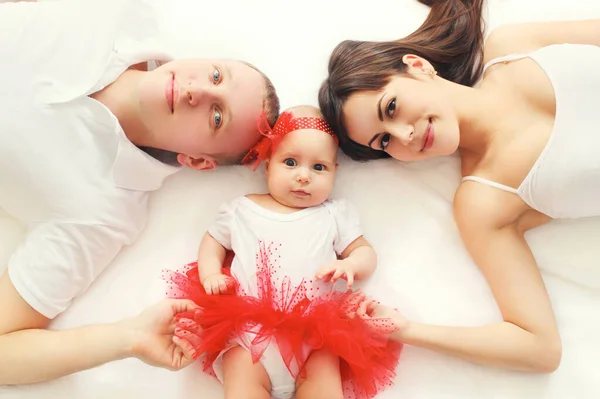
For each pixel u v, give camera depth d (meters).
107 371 1.04
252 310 0.96
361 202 1.14
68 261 1.03
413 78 1.07
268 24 1.22
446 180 1.15
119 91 1.07
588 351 1.04
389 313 1.02
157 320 0.98
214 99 1.04
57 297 1.03
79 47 1.07
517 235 1.07
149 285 1.09
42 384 1.02
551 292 1.08
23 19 1.06
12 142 1.01
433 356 1.05
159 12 1.21
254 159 1.13
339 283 1.07
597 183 1.00
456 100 1.08
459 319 1.07
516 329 1.01
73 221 1.04
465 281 1.09
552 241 1.10
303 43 1.21
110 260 1.09
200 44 1.20
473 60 1.17
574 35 1.11
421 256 1.11
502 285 1.04
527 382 1.03
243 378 0.96
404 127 1.03
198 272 1.06
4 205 1.06
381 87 1.06
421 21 1.22
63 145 1.04
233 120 1.06
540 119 1.04
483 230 1.05
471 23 1.17
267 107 1.09
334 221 1.07
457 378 1.04
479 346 1.00
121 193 1.08
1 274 1.07
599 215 1.08
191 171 1.16
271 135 1.04
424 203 1.14
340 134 1.11
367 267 1.05
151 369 1.04
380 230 1.13
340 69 1.11
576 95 1.01
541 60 1.06
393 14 1.22
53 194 1.03
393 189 1.15
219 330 0.96
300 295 0.99
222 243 1.08
